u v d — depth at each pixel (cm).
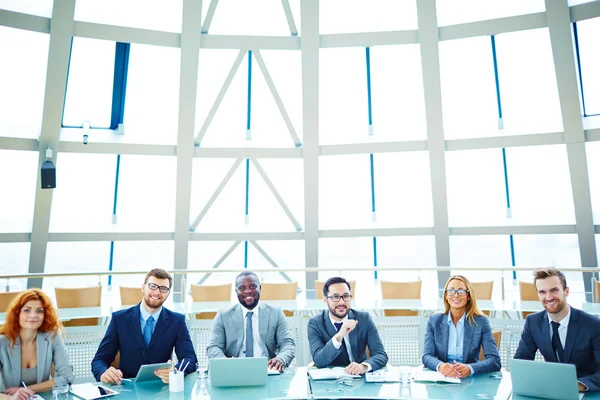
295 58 832
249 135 884
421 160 930
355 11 802
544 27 723
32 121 787
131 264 972
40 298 312
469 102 877
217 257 962
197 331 449
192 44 750
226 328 362
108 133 844
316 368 332
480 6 766
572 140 773
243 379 290
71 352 407
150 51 823
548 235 939
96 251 952
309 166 845
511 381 289
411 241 998
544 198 910
